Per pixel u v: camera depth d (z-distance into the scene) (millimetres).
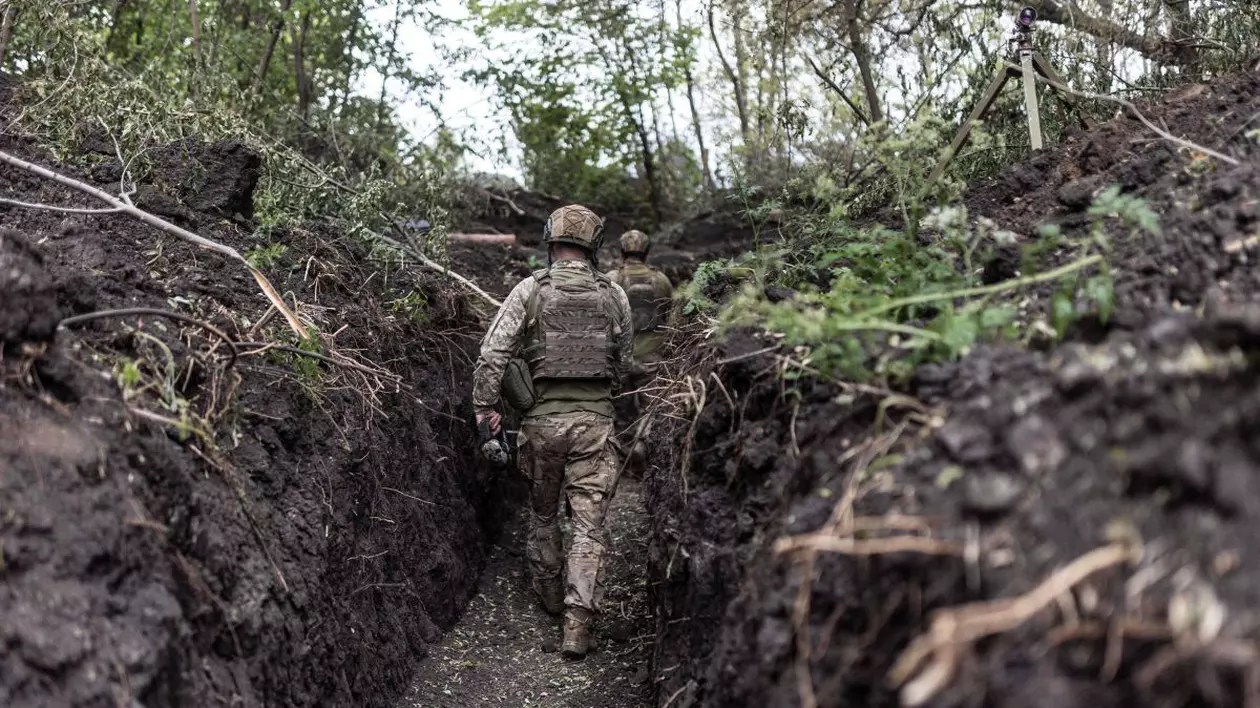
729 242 8742
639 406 5883
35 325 2236
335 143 7266
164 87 5430
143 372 2678
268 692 2455
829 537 1699
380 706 3432
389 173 7375
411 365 4891
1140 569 1354
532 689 3969
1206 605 1270
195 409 2818
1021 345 2162
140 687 1858
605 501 4500
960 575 1535
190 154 4430
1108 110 4770
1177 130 3439
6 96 4738
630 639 4387
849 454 2092
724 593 2527
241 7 8141
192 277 3551
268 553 2701
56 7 4914
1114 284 2293
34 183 3852
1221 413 1479
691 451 3100
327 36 8164
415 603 4090
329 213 5648
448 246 7488
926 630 1556
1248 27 4426
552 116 9586
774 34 6980
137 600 2018
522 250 8328
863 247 2812
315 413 3475
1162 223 2520
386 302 5043
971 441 1706
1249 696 1204
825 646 1754
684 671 2930
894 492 1793
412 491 4332
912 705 1438
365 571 3516
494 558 5512
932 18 5820
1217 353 1588
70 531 1960
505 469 6227
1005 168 4328
